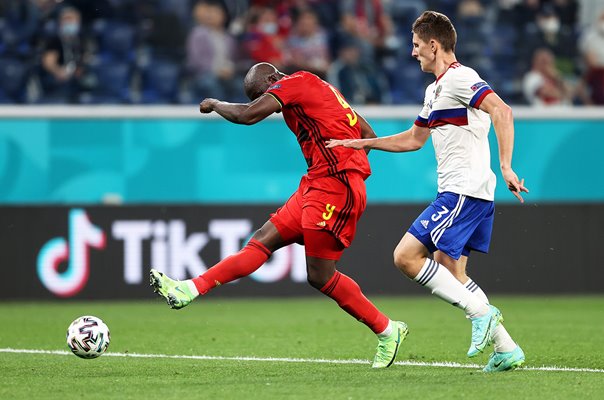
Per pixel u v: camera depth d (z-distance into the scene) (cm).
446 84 2139
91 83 5525
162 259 4538
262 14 5722
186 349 2752
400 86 5788
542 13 6141
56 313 3962
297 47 5684
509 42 6025
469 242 2241
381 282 4662
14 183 4600
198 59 5581
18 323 3553
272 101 2191
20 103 5484
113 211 4516
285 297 4609
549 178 4831
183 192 4688
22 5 5606
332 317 3762
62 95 5497
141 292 4525
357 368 2295
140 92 5562
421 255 2158
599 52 5922
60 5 5628
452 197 2148
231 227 4575
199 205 4556
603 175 4869
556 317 3734
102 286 4503
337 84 5562
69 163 4628
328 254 2234
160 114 4659
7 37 5575
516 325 3441
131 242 4522
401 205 4675
